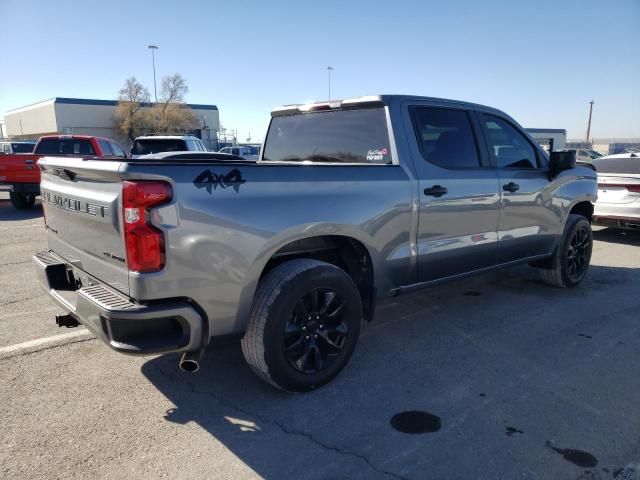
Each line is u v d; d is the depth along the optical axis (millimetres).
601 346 4336
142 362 3984
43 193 3963
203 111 68000
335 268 3508
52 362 3965
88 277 3291
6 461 2742
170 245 2764
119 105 61062
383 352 4211
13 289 5941
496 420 3180
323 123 4621
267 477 2650
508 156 5098
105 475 2648
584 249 6102
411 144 4125
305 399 3441
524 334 4605
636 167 8461
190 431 3057
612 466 2732
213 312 3000
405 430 3074
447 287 6078
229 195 2977
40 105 64625
